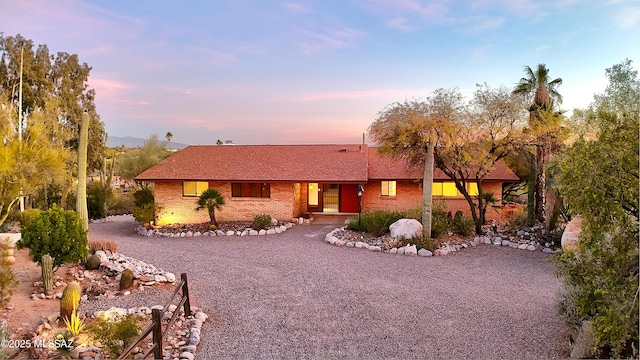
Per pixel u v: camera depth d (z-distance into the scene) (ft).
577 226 43.96
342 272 40.22
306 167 75.10
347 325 26.68
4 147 41.22
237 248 52.60
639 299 14.96
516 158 68.39
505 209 72.49
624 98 32.78
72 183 85.15
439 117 50.72
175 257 47.24
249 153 84.38
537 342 23.71
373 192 78.07
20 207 68.90
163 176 72.38
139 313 27.17
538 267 42.55
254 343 23.93
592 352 19.47
